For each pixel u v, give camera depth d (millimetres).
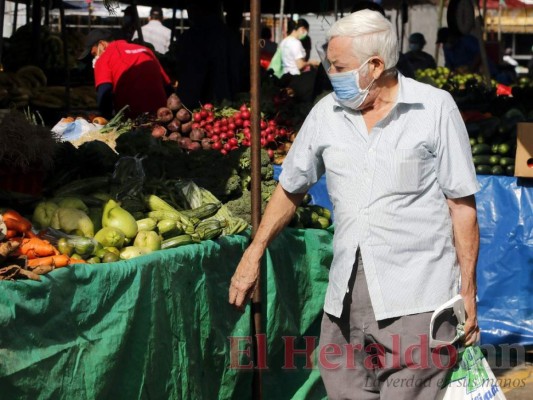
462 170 3146
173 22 11711
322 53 3250
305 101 8453
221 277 4160
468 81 9195
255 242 3490
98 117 7602
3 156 3922
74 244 3490
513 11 22797
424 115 3150
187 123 7234
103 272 3240
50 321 2986
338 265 3256
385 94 3180
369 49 3084
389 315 3160
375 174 3160
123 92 7719
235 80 7809
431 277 3160
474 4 9781
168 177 4887
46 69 9867
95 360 3166
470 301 3230
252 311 4270
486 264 6172
